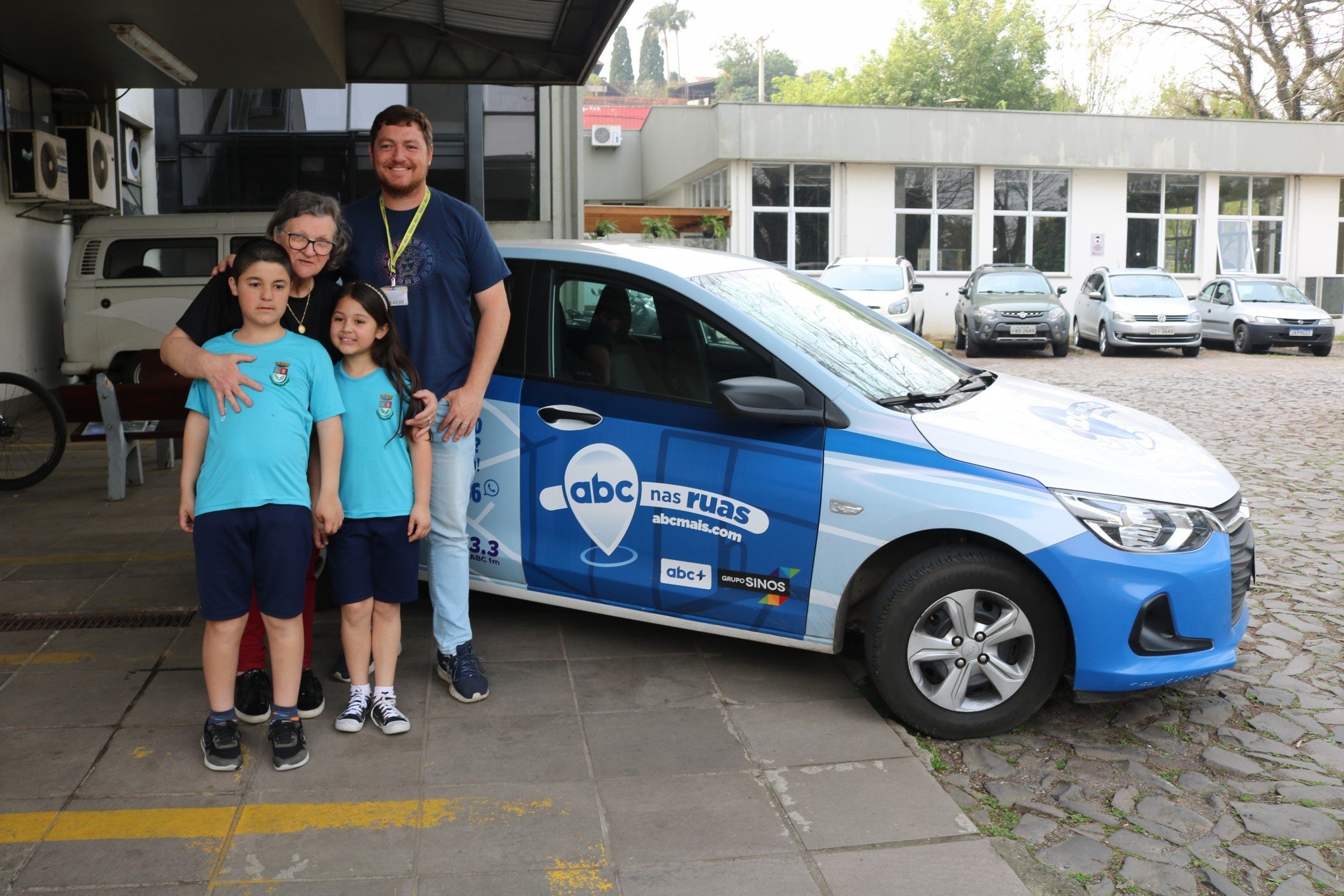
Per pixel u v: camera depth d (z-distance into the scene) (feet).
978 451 11.91
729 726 12.17
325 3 31.89
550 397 13.44
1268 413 38.14
